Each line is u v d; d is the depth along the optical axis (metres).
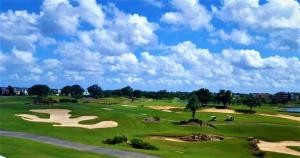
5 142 63.19
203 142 87.69
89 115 117.88
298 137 104.50
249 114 174.25
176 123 118.38
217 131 109.12
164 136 90.56
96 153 59.16
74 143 69.25
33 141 67.38
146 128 105.25
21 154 53.81
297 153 86.25
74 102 182.12
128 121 108.69
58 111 128.25
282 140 100.75
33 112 123.00
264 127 113.88
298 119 168.38
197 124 114.69
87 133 89.75
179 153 67.75
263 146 92.00
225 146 84.69
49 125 97.06
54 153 56.38
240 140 91.31
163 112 149.88
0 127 89.00
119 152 61.47
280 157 79.50
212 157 68.12
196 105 123.31
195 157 64.12
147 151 65.06
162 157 59.34
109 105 167.12
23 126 92.56
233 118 140.12
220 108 197.50
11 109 127.12
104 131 94.44
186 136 90.88
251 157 77.19
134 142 73.19
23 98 198.50
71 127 95.50
